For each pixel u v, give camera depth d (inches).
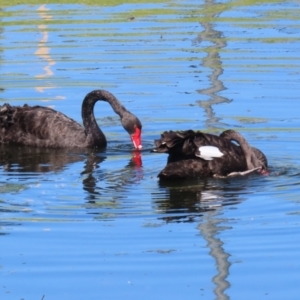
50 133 609.9
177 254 377.1
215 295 336.5
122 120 599.2
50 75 773.9
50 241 395.5
